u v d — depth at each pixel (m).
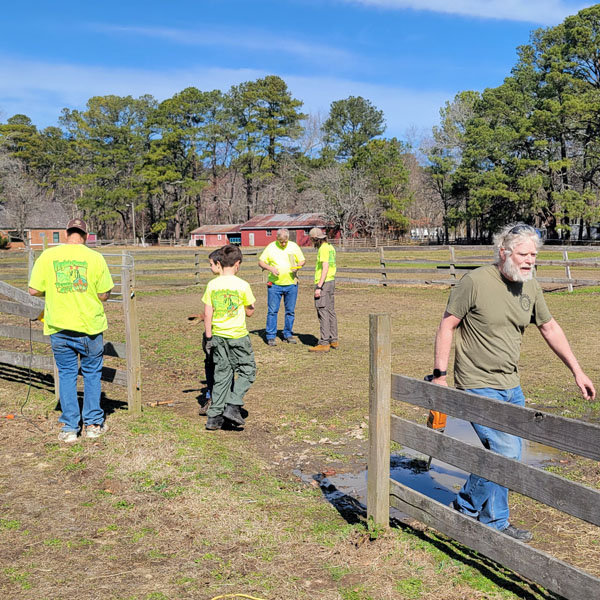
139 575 3.26
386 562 3.36
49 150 99.62
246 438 5.70
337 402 6.85
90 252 5.10
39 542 3.61
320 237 9.41
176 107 82.12
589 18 51.38
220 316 5.72
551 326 3.66
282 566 3.34
